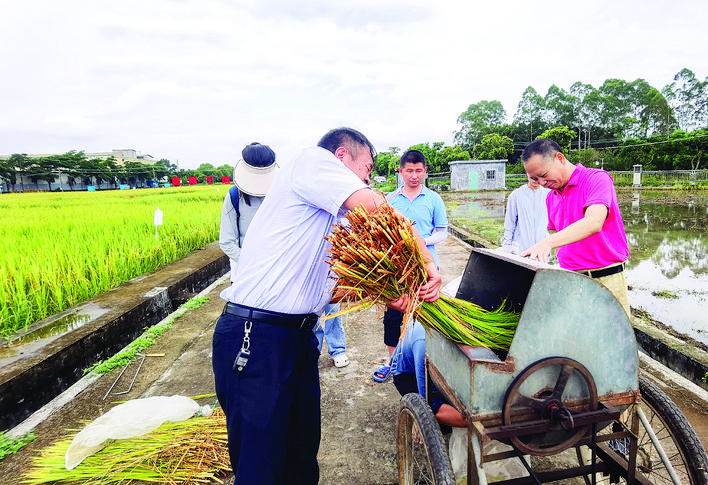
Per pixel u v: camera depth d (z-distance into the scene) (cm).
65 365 376
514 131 7138
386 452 248
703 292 585
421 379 208
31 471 236
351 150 176
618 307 143
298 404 178
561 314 139
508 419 140
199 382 340
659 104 6712
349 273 147
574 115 6956
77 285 550
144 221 1040
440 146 6606
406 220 148
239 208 314
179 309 525
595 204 216
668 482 207
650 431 152
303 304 165
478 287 205
